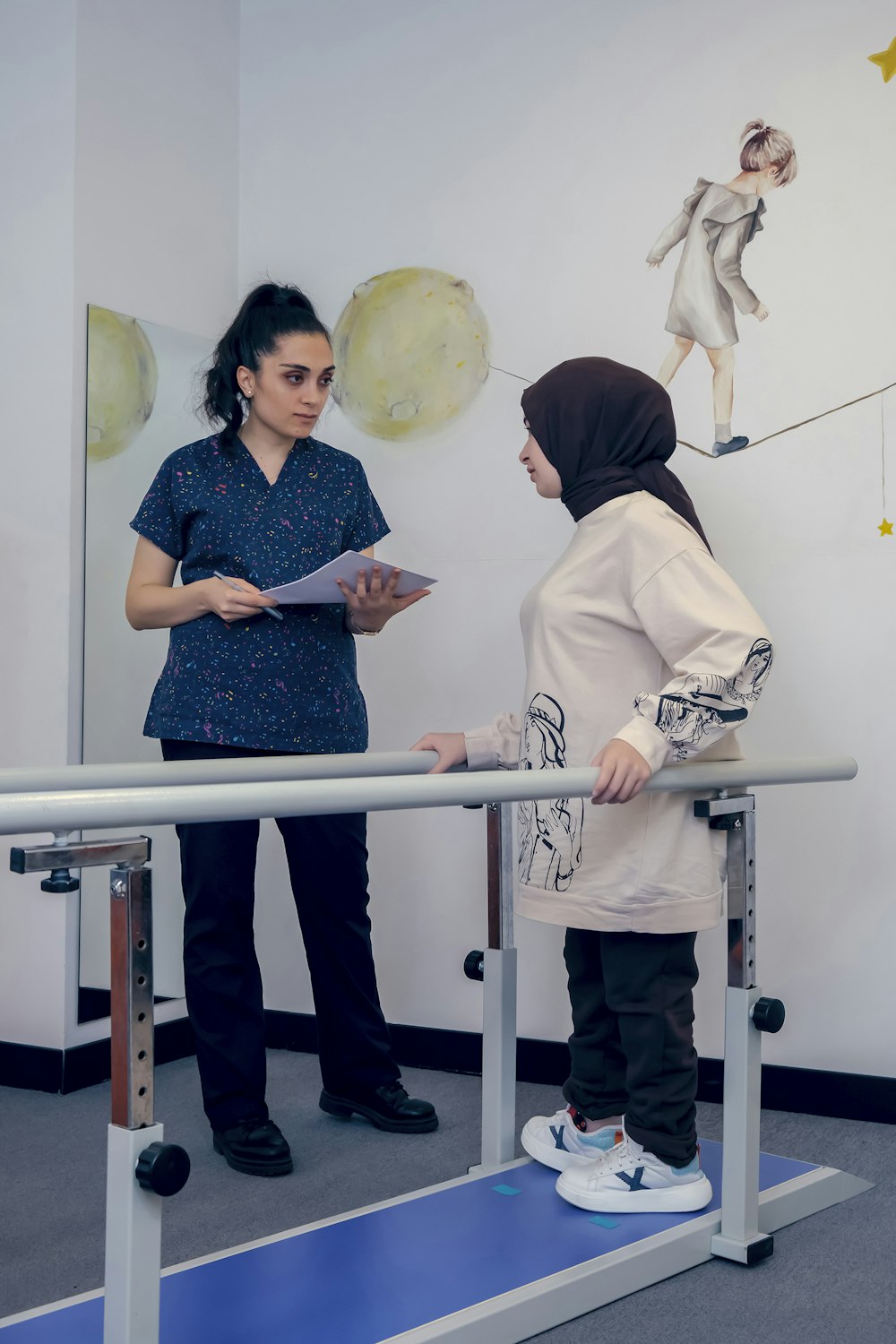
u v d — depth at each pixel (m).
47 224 2.46
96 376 2.47
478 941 2.55
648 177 2.42
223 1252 1.49
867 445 2.26
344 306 2.70
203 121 2.73
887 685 2.24
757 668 1.46
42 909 2.43
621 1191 1.61
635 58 2.43
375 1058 2.15
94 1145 2.09
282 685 1.98
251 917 2.03
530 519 2.52
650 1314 1.44
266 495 2.01
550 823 1.61
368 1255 1.48
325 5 2.72
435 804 1.31
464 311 2.58
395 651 2.63
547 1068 2.46
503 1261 1.47
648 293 2.42
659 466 1.68
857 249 2.27
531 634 1.67
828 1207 1.78
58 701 2.42
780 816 2.31
